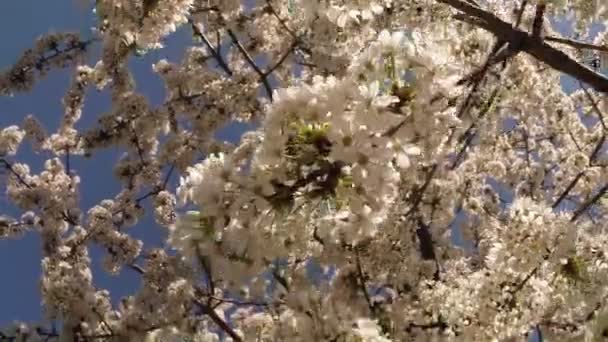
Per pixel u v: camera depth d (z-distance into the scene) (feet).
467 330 17.29
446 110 13.10
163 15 19.56
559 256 16.61
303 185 12.26
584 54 26.13
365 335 13.14
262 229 12.66
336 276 20.99
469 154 32.40
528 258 16.79
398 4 22.12
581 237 17.06
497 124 31.63
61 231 37.52
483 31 22.88
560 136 35.19
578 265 16.81
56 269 30.53
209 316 29.86
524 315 17.13
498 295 17.16
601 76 19.11
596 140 34.01
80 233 36.40
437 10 21.72
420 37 13.66
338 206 12.77
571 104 34.17
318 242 18.17
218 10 34.42
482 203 32.71
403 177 20.59
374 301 19.95
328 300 13.58
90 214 36.50
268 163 12.22
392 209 21.42
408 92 12.69
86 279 29.58
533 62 30.89
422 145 12.89
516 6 25.46
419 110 12.53
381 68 12.79
